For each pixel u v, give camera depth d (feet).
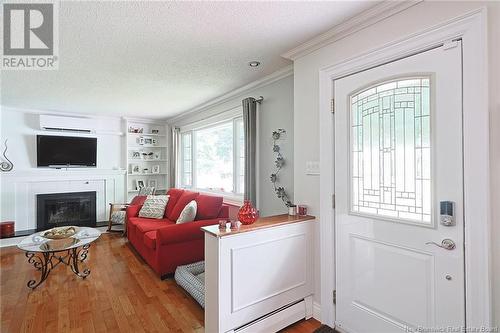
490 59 4.35
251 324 6.17
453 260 4.78
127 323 6.98
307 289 7.27
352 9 5.72
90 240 9.95
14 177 14.87
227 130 13.99
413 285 5.32
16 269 10.69
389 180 5.74
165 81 10.52
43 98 12.96
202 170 16.21
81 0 5.27
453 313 4.78
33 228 15.47
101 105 14.65
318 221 7.24
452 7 4.76
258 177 10.98
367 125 6.15
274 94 10.23
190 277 8.68
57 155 16.02
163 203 13.98
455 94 4.73
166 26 6.36
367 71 6.11
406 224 5.43
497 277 4.31
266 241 6.45
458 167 4.71
